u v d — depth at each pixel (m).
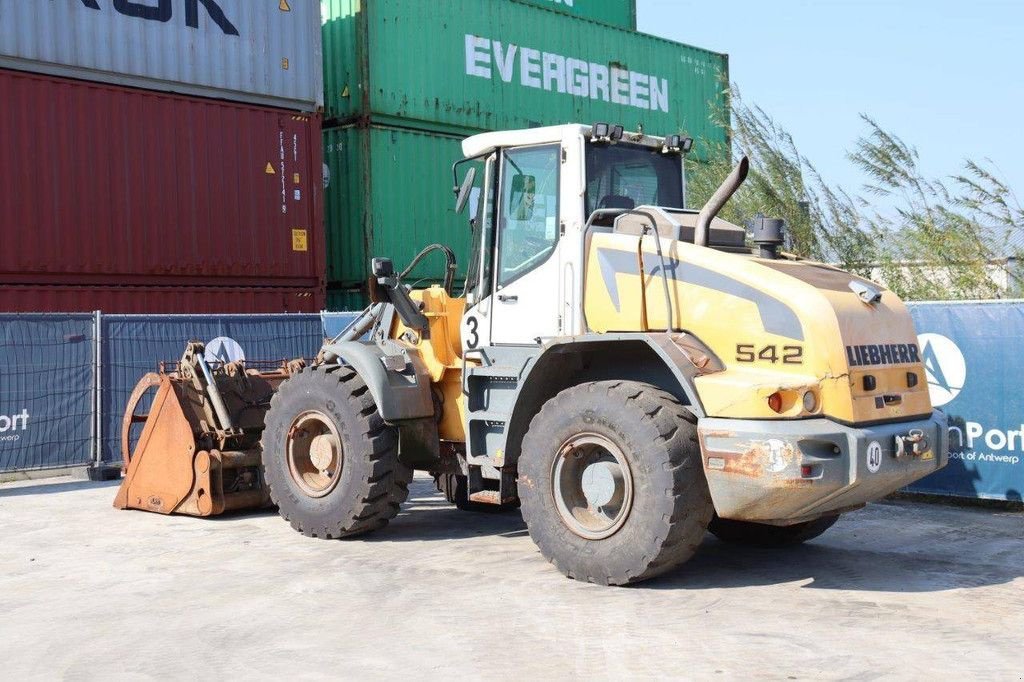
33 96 11.45
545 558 5.77
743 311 5.46
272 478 7.05
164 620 4.93
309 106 14.16
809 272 5.78
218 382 7.85
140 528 7.26
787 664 4.20
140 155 12.34
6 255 11.15
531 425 5.80
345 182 15.03
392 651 4.41
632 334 5.54
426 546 6.59
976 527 7.19
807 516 5.47
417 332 7.02
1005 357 7.79
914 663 4.21
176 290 12.66
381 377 6.60
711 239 5.96
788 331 5.33
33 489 9.39
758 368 5.40
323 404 6.80
